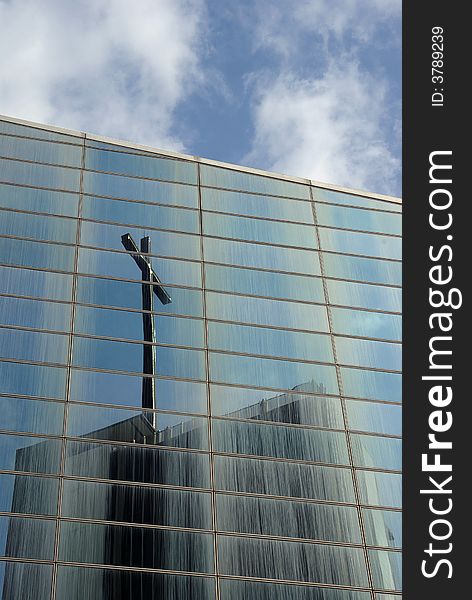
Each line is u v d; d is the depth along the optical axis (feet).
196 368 102.94
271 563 88.07
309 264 120.57
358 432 102.68
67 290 105.09
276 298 114.52
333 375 108.17
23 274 104.83
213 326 108.17
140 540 85.87
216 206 122.83
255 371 105.19
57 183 116.16
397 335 115.34
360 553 91.30
